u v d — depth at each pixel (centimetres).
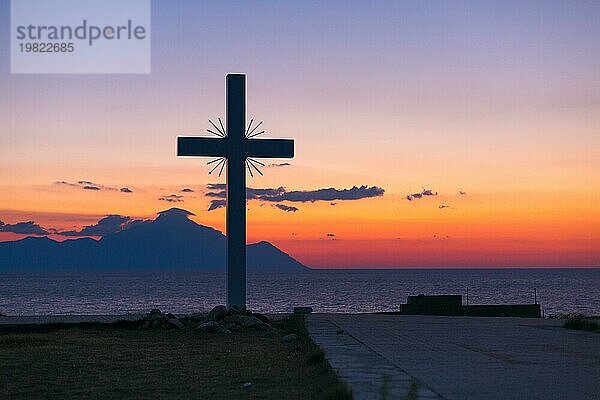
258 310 6309
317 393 1222
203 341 2095
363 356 1650
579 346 1881
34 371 1514
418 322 2706
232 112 2664
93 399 1227
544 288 13775
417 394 1173
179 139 2634
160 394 1262
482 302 8075
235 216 2653
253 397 1221
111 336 2211
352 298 9481
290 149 2683
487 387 1242
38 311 6325
